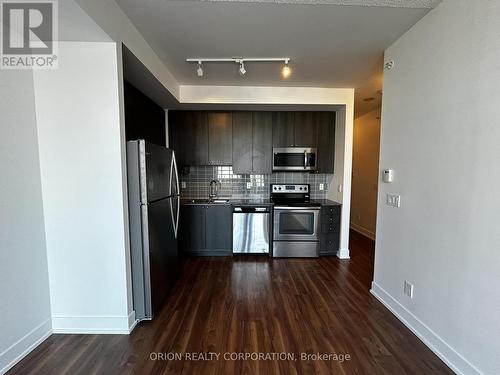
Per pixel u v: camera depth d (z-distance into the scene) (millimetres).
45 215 1897
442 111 1712
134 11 1827
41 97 1823
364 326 2080
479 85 1444
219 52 2457
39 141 1850
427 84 1852
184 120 3848
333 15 1864
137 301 2117
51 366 1643
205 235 3770
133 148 2016
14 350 1668
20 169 1714
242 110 3854
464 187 1542
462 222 1556
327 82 3283
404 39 2109
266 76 3074
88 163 1871
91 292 1958
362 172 5297
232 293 2633
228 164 3910
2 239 1602
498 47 1341
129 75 2430
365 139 5172
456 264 1599
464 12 1536
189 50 2416
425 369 1631
